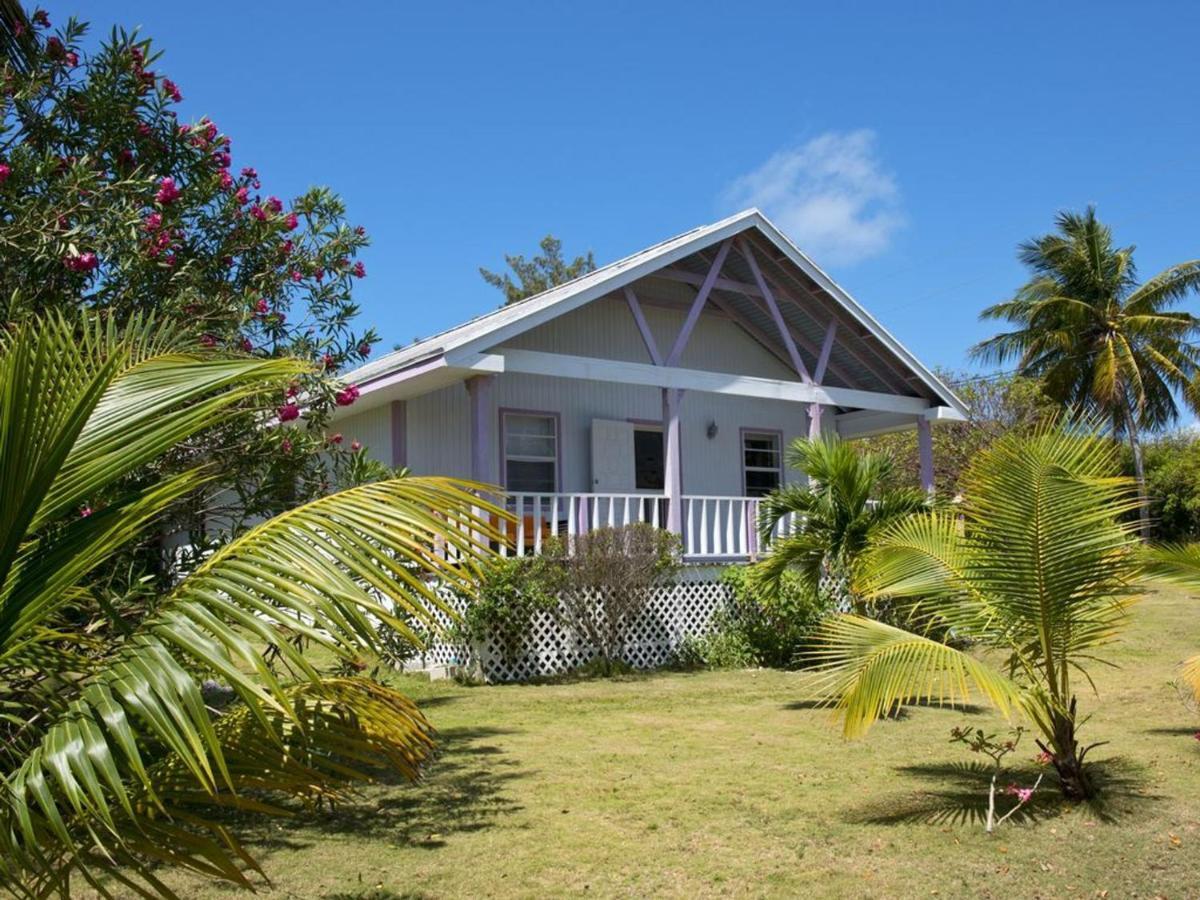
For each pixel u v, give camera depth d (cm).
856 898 468
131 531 272
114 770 213
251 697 224
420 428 1423
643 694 1107
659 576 1330
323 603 243
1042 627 611
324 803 637
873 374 1747
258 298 685
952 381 2884
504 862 524
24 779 216
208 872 274
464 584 289
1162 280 3136
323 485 701
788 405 1873
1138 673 1167
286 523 270
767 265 1585
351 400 723
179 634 236
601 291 1330
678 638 1370
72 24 699
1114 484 596
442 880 497
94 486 261
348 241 755
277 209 737
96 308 615
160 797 272
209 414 289
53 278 614
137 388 284
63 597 264
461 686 1177
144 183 643
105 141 695
